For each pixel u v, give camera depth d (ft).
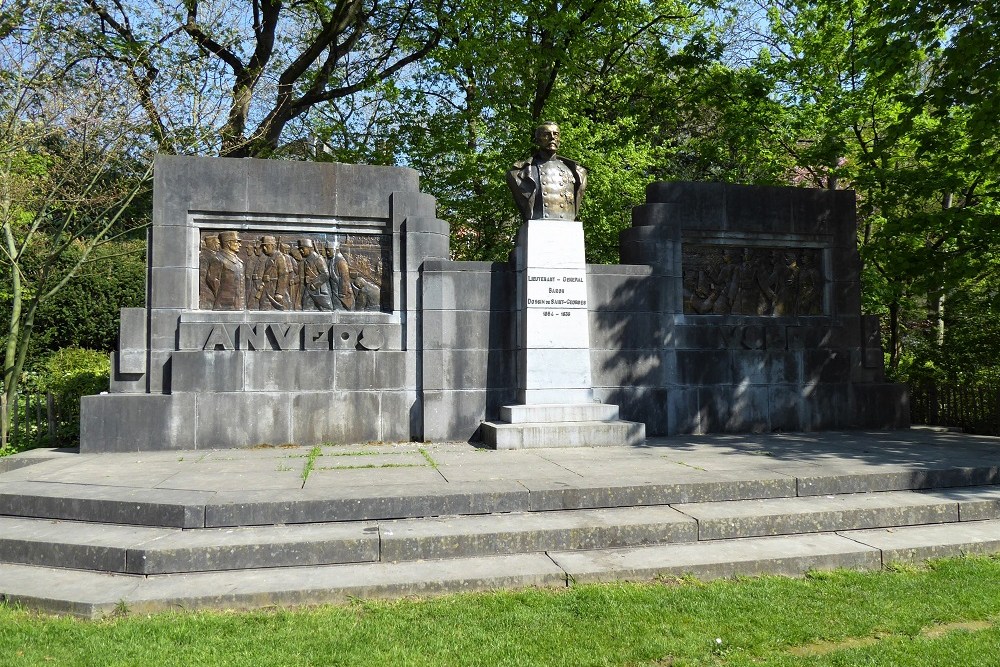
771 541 23.48
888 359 63.82
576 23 58.18
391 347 39.68
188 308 38.27
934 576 21.08
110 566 20.67
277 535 22.06
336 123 71.77
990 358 51.60
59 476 28.45
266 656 15.71
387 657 15.70
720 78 59.88
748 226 44.65
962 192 53.26
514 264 40.98
